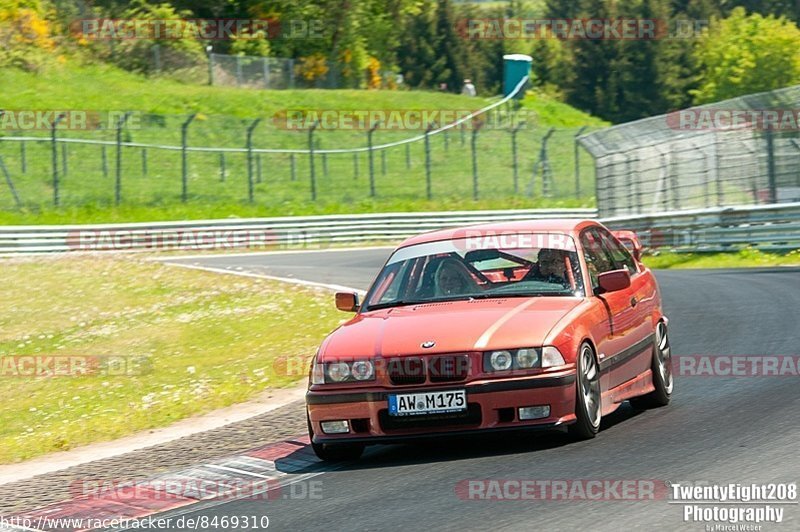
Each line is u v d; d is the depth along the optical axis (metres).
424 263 27.81
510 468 22.38
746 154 91.56
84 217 127.94
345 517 19.88
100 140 150.50
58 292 81.38
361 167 158.12
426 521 18.89
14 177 135.25
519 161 169.12
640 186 102.75
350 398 23.89
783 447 22.27
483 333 23.84
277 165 154.12
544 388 23.20
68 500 24.36
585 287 26.44
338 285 73.75
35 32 180.12
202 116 165.50
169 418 36.62
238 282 79.56
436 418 23.39
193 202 137.88
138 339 60.78
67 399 46.53
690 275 70.94
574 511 18.55
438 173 160.50
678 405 28.83
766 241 85.00
